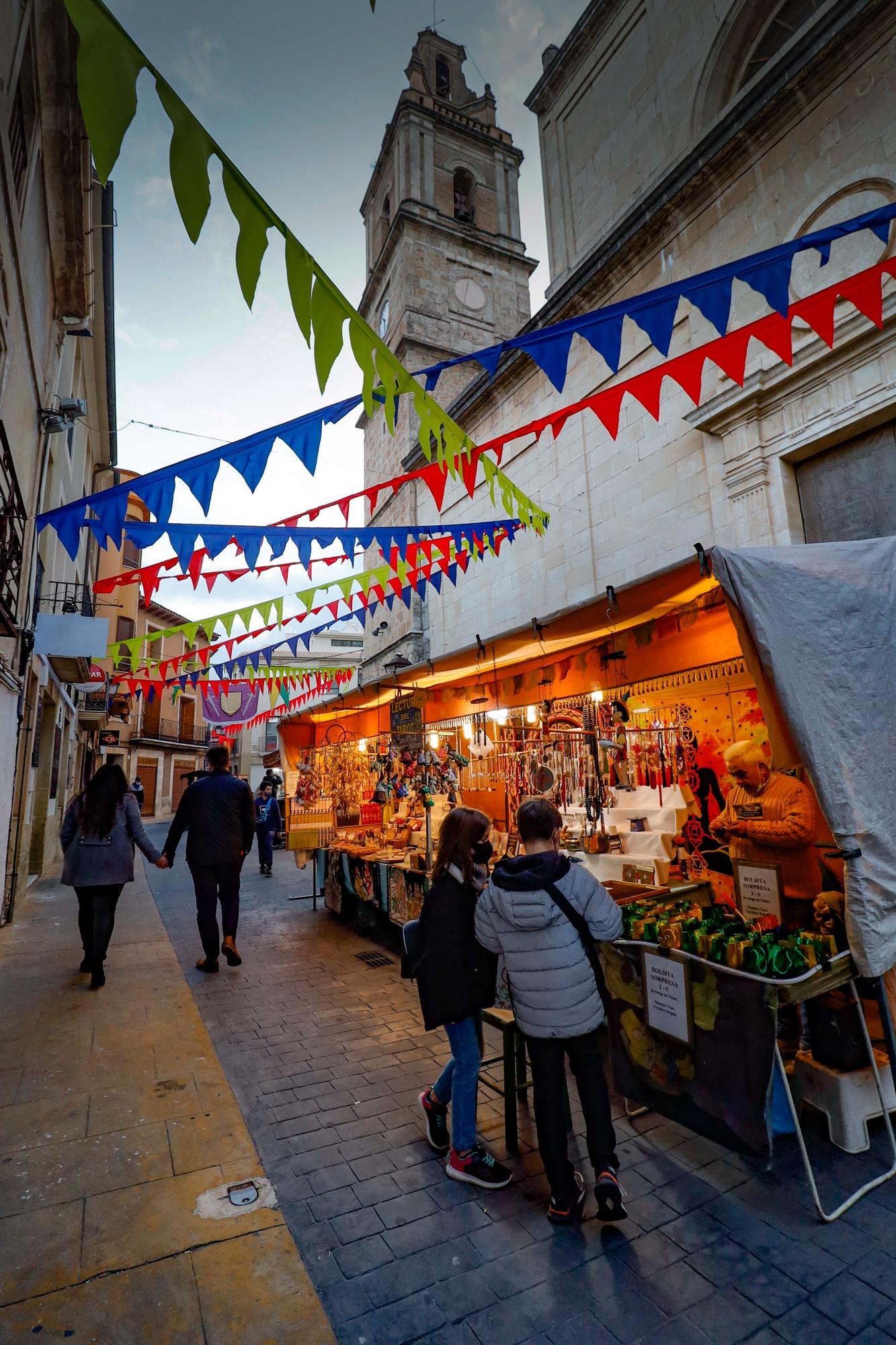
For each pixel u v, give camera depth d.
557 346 2.45
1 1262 2.03
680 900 3.72
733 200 7.70
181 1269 2.01
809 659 2.79
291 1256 2.07
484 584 12.04
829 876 3.38
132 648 7.57
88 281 7.18
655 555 8.37
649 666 4.15
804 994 2.38
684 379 2.71
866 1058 2.77
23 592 5.91
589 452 9.63
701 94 8.76
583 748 5.24
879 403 6.06
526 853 2.57
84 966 4.99
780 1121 2.72
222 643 8.23
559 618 4.13
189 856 5.28
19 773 7.34
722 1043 2.42
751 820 3.59
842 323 6.28
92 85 0.96
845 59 6.57
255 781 35.78
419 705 5.60
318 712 7.88
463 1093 2.54
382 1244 2.15
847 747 2.71
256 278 1.18
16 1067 3.39
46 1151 2.64
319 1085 3.27
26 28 3.92
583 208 11.01
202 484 2.77
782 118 7.16
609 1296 1.92
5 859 6.46
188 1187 2.43
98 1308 1.85
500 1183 2.45
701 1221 2.25
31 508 6.34
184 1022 4.04
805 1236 2.16
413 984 4.87
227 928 5.28
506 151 21.70
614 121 10.41
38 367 6.05
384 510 17.67
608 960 2.97
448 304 18.94
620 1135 2.84
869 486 6.35
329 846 7.33
